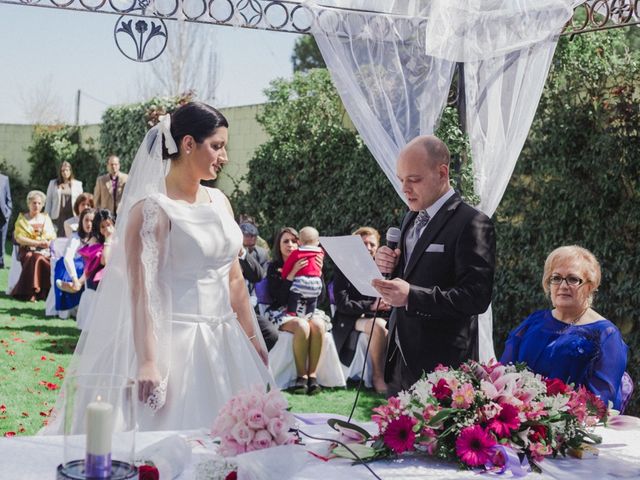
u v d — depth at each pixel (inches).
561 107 286.4
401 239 149.0
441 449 86.7
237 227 133.2
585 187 280.8
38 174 777.6
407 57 208.2
